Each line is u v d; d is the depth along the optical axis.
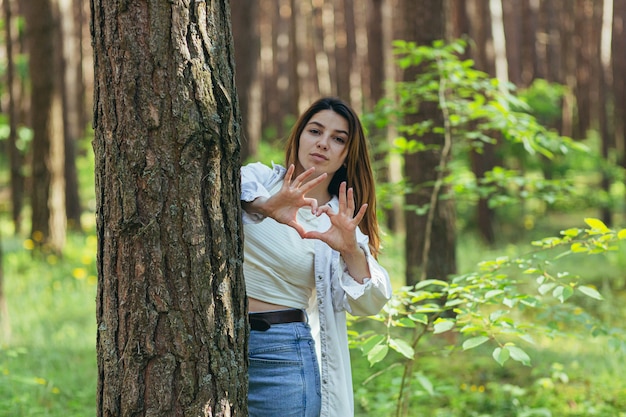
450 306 3.41
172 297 2.21
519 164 16.03
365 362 6.01
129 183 2.19
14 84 15.54
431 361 6.11
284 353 2.66
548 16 21.58
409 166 6.91
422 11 6.86
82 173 20.45
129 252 2.21
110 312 2.26
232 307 2.33
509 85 5.21
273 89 28.97
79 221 15.80
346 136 2.83
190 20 2.21
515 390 5.16
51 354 6.17
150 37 2.17
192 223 2.22
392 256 8.81
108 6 2.20
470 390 5.55
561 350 6.75
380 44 12.51
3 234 15.59
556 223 18.42
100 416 2.31
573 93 24.48
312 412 2.68
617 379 5.67
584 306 9.27
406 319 3.28
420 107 6.66
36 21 11.99
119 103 2.19
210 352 2.26
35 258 11.57
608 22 20.64
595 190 18.56
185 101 2.19
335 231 2.55
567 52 22.66
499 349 3.04
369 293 2.62
